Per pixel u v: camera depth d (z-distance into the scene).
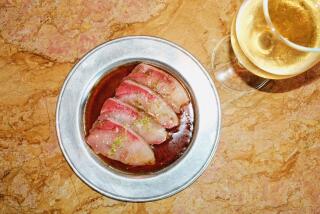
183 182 0.40
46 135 0.42
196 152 0.41
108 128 0.41
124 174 0.40
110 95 0.42
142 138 0.41
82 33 0.44
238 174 0.43
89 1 0.44
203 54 0.45
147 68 0.42
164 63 0.42
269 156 0.44
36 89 0.43
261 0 0.35
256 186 0.43
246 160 0.43
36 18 0.44
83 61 0.41
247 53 0.35
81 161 0.40
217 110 0.42
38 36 0.44
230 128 0.44
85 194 0.42
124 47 0.42
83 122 0.41
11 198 0.42
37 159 0.42
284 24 0.37
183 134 0.42
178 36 0.44
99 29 0.44
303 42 0.36
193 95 0.42
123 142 0.40
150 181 0.40
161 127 0.41
